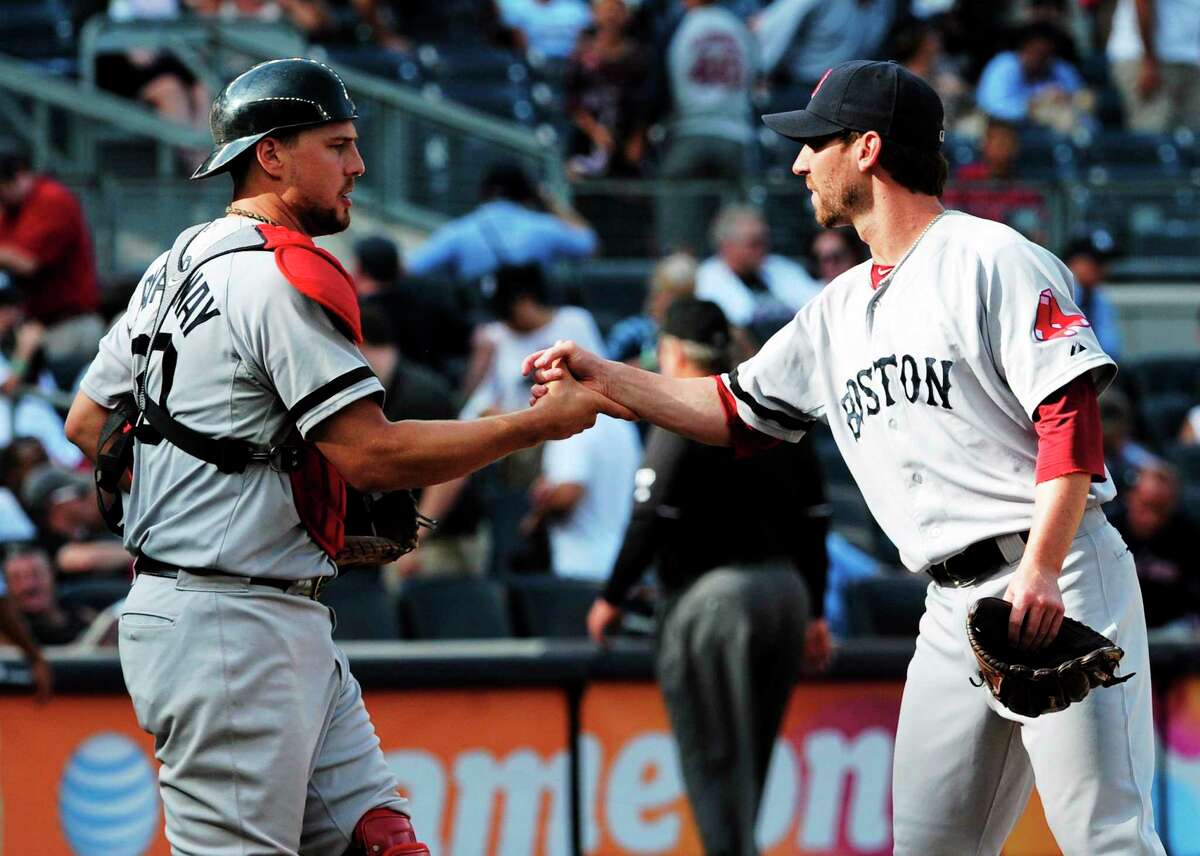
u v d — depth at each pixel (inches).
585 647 904.9
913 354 536.7
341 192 544.4
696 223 1616.6
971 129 1802.4
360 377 510.6
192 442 516.4
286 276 509.7
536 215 1434.5
